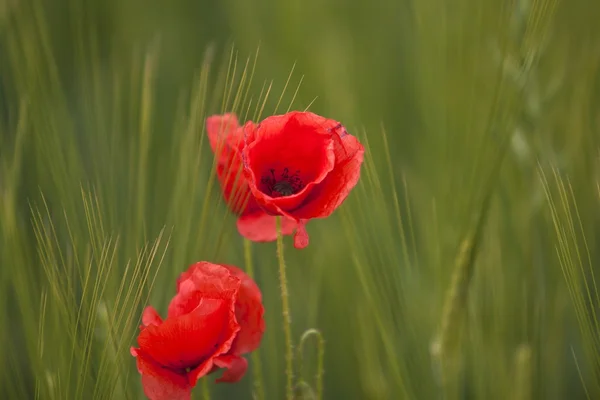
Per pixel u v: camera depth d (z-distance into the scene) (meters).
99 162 1.50
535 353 1.54
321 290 1.67
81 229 1.44
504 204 1.59
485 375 1.54
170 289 1.42
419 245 1.63
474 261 1.45
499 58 1.49
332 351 1.67
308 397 1.37
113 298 1.38
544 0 1.45
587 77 1.63
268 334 1.57
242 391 1.65
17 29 1.55
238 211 1.35
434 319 1.51
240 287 1.32
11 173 1.46
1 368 1.44
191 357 1.30
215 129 1.35
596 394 1.42
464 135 1.57
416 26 1.77
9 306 1.51
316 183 1.29
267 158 1.32
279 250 1.34
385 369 1.59
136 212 1.46
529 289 1.56
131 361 1.41
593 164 1.59
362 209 1.51
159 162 1.57
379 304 1.47
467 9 1.64
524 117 1.55
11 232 1.43
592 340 1.40
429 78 1.68
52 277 1.36
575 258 1.40
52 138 1.48
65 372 1.39
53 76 1.54
